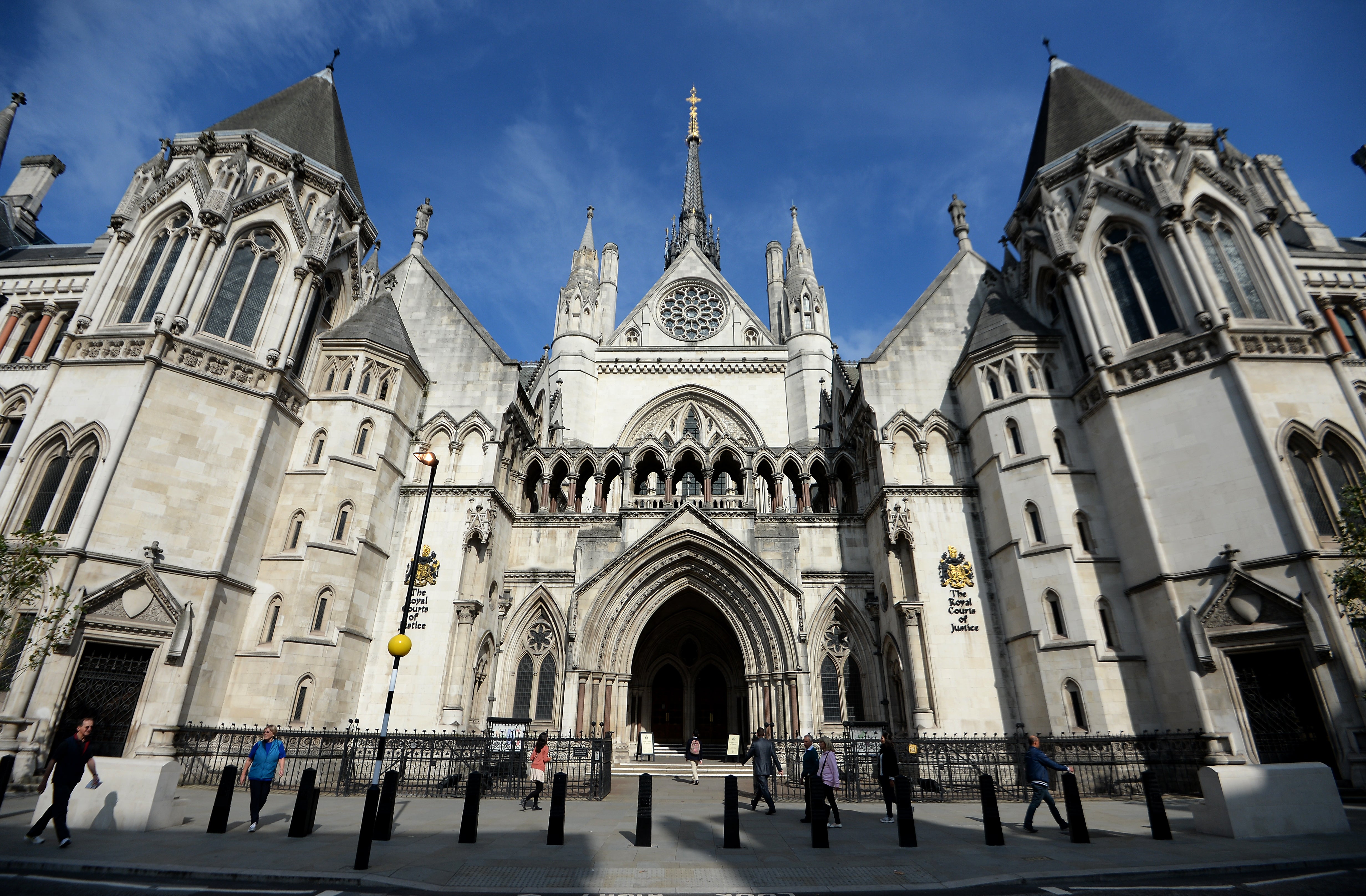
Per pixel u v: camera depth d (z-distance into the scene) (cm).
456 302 3725
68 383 2527
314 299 3127
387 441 3077
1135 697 2475
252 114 3228
